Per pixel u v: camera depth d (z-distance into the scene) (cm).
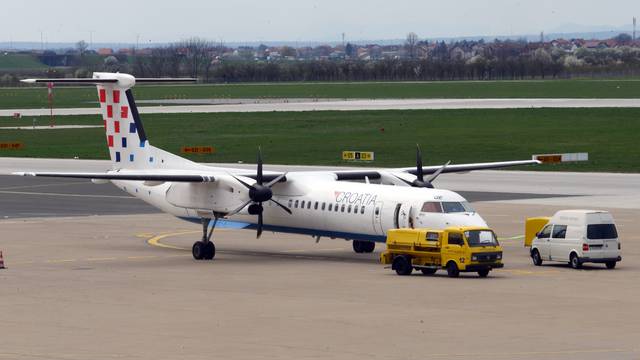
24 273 11781
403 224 12000
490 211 17988
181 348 7550
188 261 12988
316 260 13038
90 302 9669
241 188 13088
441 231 11269
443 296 9844
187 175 13088
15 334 8112
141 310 9194
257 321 8600
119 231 16200
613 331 8069
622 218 16612
